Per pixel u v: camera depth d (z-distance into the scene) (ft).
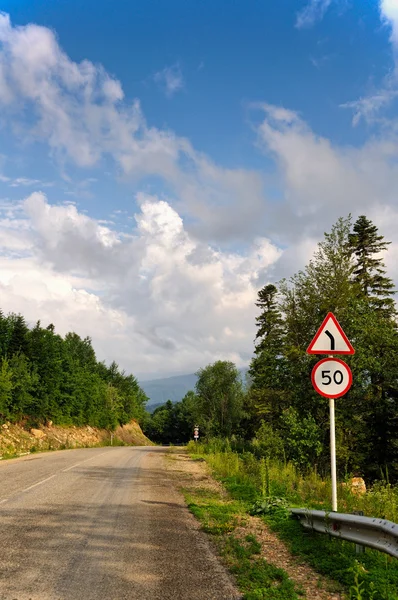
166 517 30.60
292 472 48.96
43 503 33.58
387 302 105.81
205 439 166.09
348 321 78.28
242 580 17.95
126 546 22.72
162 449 155.43
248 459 64.95
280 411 92.43
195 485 48.62
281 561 20.95
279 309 88.43
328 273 83.41
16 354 170.19
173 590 16.84
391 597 15.30
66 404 205.77
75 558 20.29
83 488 42.70
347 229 83.92
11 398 151.53
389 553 16.76
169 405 481.46
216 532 26.37
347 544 21.97
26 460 79.46
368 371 75.41
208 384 185.57
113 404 284.20
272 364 85.30
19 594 15.78
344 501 31.83
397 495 30.17
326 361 26.21
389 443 85.20
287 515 29.50
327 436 74.33
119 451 130.62
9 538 23.20
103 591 16.42
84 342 363.56
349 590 16.31
